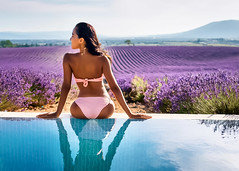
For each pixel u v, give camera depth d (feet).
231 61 48.78
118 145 4.45
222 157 4.00
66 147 4.27
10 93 11.34
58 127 5.41
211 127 5.53
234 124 5.75
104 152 4.14
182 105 10.60
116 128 5.39
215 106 9.17
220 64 45.16
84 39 6.05
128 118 6.15
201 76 11.94
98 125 5.59
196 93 10.44
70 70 6.20
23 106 12.17
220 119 6.10
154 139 4.77
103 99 6.14
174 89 11.76
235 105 8.94
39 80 13.94
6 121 5.80
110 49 68.74
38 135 4.93
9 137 4.77
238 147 4.42
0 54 55.67
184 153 4.15
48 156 3.99
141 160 3.87
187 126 5.57
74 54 6.16
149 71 38.75
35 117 6.12
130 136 4.93
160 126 5.56
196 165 3.72
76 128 5.36
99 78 6.18
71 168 3.59
